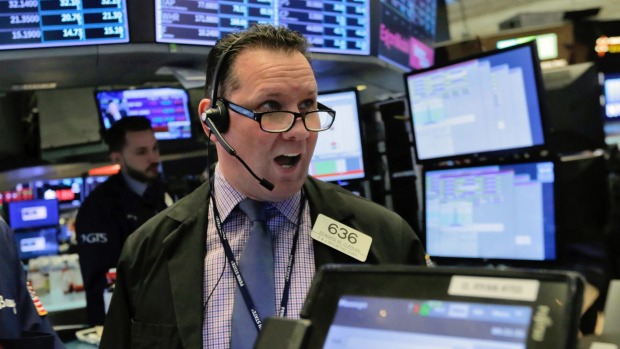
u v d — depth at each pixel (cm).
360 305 60
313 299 63
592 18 475
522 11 540
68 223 344
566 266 227
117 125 282
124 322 134
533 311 51
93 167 351
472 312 54
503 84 236
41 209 314
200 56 254
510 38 446
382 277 61
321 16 280
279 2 264
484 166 250
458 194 260
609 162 256
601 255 232
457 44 448
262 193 126
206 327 122
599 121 284
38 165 346
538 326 50
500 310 53
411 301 58
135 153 279
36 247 312
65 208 346
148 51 240
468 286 56
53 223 317
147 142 280
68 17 231
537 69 223
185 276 126
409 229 138
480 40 447
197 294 124
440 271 58
